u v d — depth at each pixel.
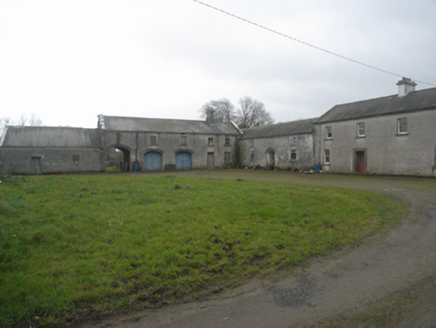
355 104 29.34
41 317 3.66
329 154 29.20
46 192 10.79
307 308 4.08
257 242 6.48
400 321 3.73
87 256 5.31
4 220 6.79
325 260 5.80
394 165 23.73
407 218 9.02
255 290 4.60
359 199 11.72
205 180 17.41
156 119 39.38
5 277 4.38
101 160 33.00
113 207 8.64
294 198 10.98
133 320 3.75
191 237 6.50
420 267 5.43
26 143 30.09
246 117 68.69
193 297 4.34
